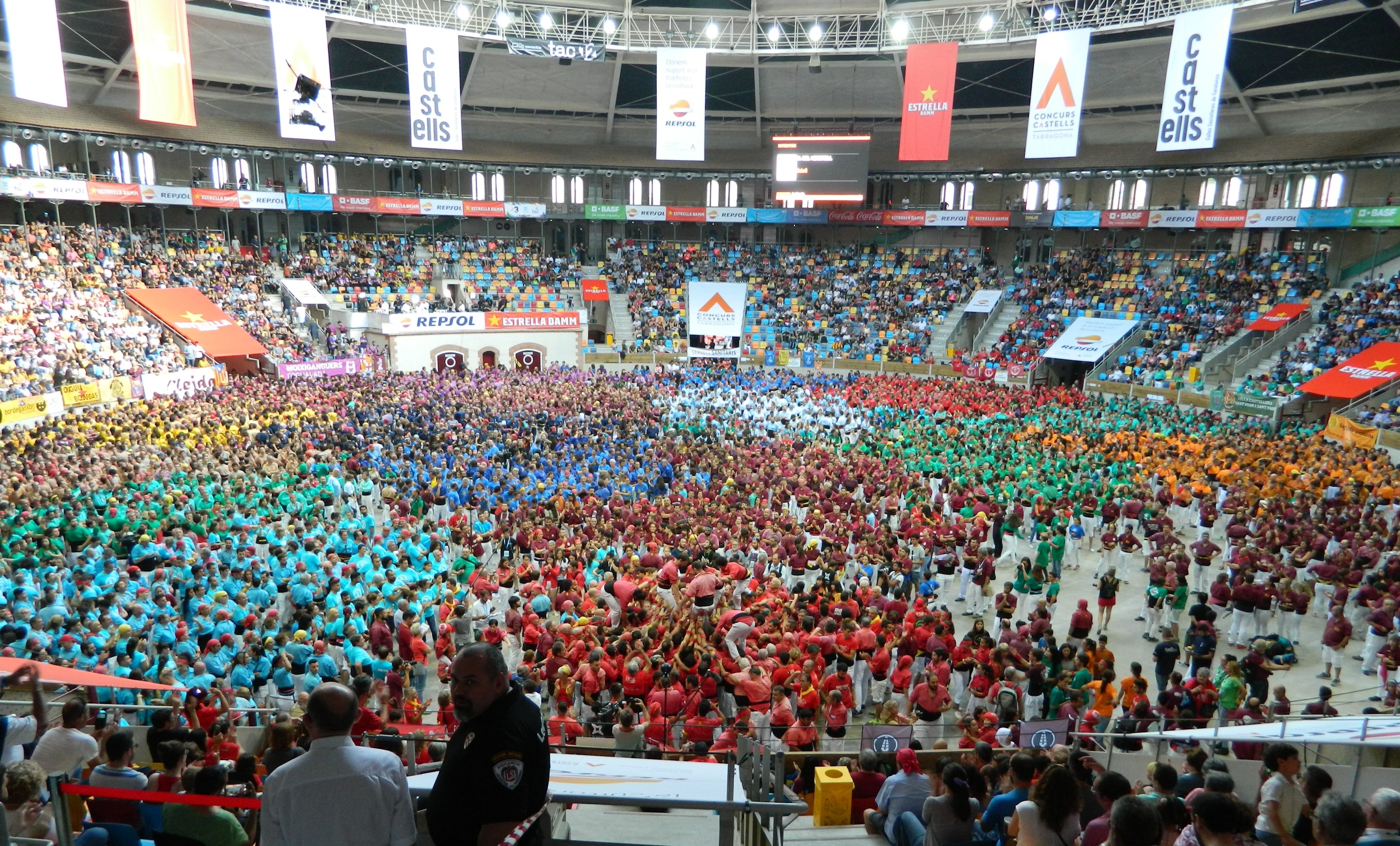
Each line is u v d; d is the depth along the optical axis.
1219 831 5.61
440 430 35.75
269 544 21.69
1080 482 30.45
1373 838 5.79
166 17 36.97
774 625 17.55
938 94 47.78
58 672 9.70
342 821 4.34
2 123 48.31
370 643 17.25
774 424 41.97
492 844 4.06
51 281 46.47
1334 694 17.70
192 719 11.51
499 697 4.28
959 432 37.56
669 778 5.88
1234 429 39.34
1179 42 39.69
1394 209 48.66
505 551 24.05
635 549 23.53
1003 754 11.00
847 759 11.65
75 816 7.68
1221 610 23.11
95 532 21.17
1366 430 37.38
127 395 40.12
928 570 24.00
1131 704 15.43
